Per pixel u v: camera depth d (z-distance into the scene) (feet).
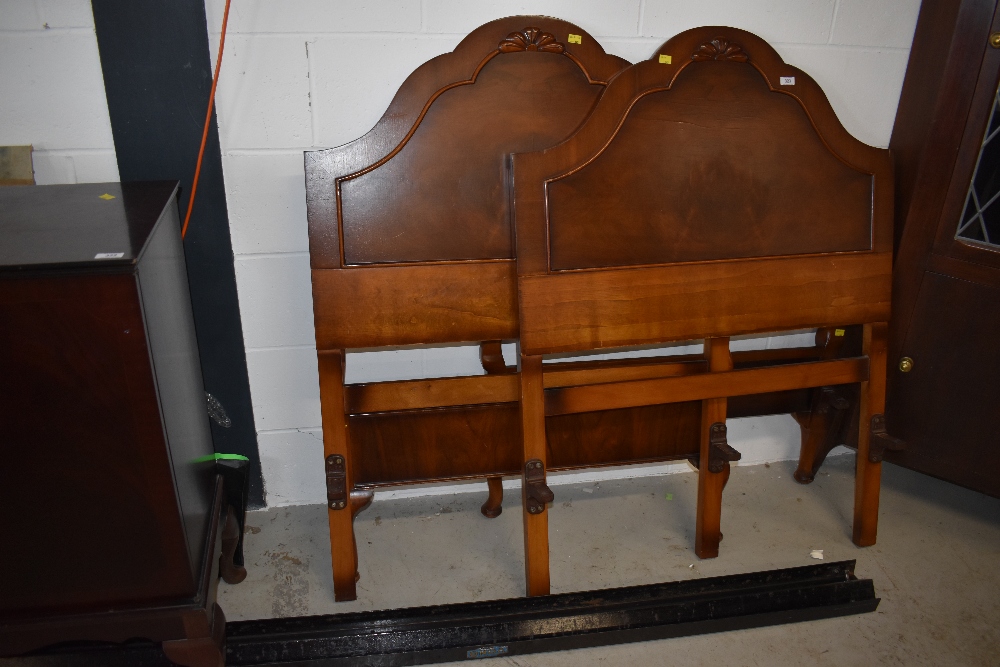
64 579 3.73
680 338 4.74
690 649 4.58
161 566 3.81
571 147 4.35
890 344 5.60
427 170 4.46
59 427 3.39
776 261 4.80
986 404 5.30
